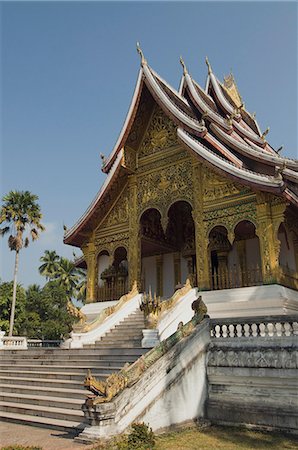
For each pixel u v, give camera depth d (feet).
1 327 127.44
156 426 27.99
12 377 41.78
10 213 124.26
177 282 69.10
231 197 49.83
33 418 30.83
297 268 52.39
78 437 24.75
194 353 33.22
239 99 88.07
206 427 31.45
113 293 62.03
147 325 40.42
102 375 34.63
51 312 175.94
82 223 62.13
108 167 61.57
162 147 59.72
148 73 59.00
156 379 28.89
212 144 52.95
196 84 72.74
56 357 44.52
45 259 197.98
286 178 53.11
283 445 26.16
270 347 31.45
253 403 31.37
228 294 46.21
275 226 45.68
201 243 50.75
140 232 59.11
